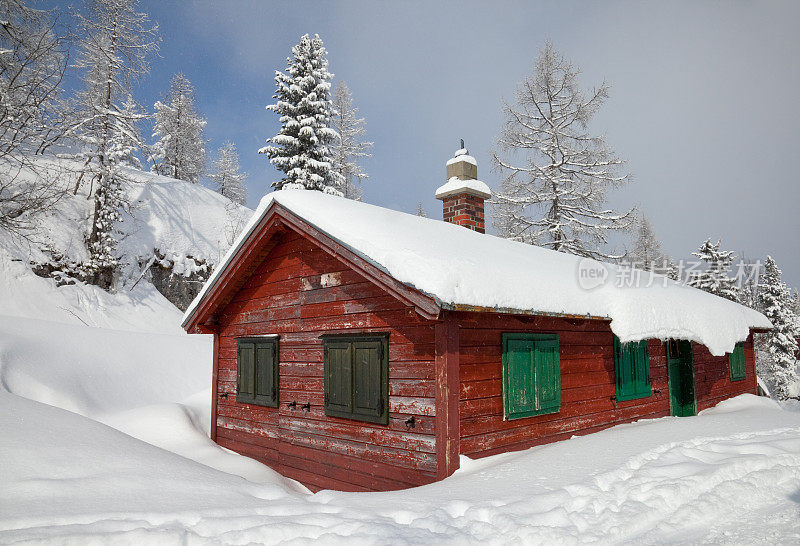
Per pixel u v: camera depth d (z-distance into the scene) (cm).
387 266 534
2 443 493
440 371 542
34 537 320
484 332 603
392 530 332
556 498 380
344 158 3809
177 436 875
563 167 2306
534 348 663
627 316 737
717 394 1195
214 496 450
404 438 585
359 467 642
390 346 614
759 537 323
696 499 387
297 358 762
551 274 733
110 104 2627
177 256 2855
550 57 2347
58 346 1305
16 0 1428
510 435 617
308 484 722
